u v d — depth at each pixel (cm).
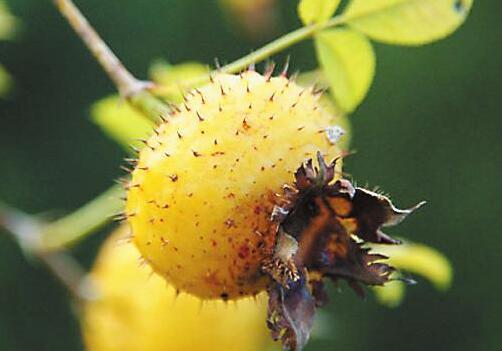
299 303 40
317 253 40
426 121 74
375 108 73
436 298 74
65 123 78
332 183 40
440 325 74
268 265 40
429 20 43
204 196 40
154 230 40
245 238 40
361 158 74
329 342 72
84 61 77
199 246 40
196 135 40
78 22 44
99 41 44
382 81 73
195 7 74
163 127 40
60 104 78
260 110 40
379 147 74
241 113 40
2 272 75
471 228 74
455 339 74
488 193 73
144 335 47
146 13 74
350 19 43
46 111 78
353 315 73
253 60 42
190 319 47
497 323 74
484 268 74
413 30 43
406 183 74
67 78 77
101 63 44
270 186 40
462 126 74
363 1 43
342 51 43
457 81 73
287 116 40
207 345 47
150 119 44
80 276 50
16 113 78
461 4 42
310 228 40
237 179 40
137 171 40
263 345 48
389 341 73
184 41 74
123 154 77
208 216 40
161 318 47
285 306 40
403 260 47
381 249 47
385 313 73
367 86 43
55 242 49
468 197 74
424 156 74
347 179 40
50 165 78
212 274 40
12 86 77
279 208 40
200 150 40
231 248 40
